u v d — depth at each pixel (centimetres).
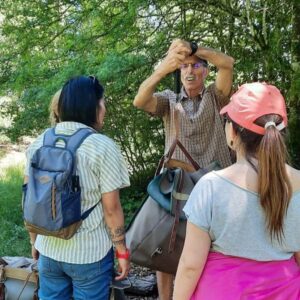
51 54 598
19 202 631
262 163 176
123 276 258
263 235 181
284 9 560
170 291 329
